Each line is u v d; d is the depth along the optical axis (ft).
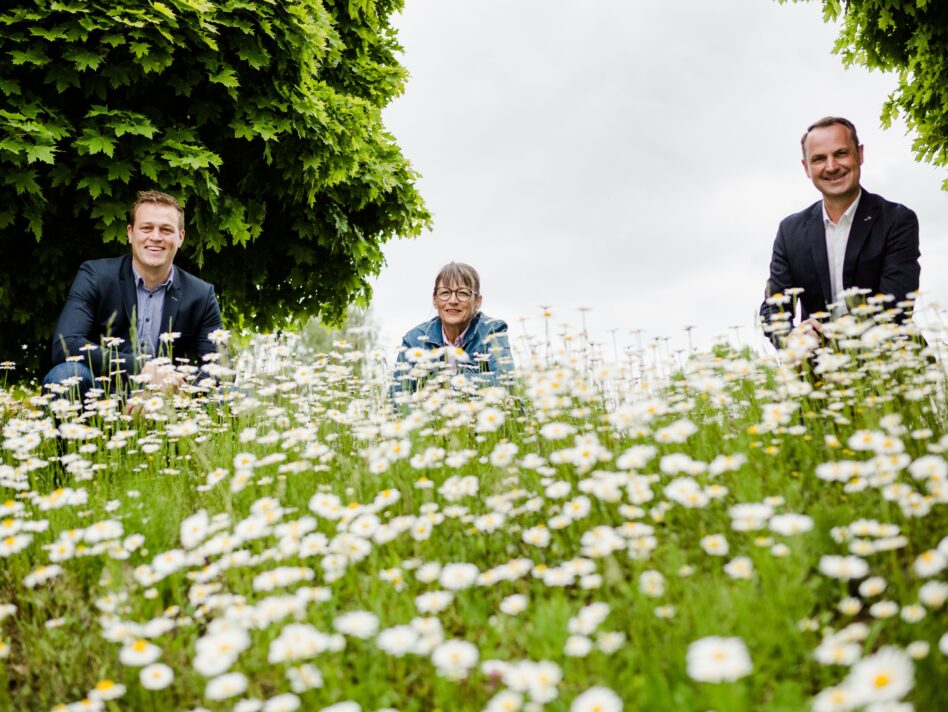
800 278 11.24
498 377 10.94
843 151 10.57
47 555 7.43
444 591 5.95
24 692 5.62
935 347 8.64
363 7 26.35
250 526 6.77
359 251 25.07
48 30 16.21
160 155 17.20
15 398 14.33
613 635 4.88
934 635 4.59
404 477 7.99
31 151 14.94
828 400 8.63
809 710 4.07
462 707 4.82
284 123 19.30
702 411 9.23
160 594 6.62
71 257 19.06
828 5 27.30
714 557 6.06
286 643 4.91
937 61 27.50
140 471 9.64
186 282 13.34
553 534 6.82
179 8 16.84
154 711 5.30
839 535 5.73
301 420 10.45
